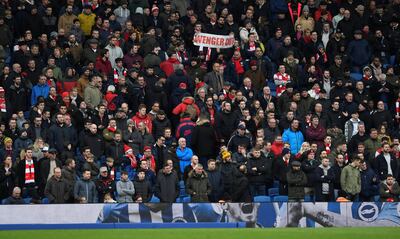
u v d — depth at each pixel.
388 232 99.88
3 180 112.69
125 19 149.38
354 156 116.94
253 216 106.38
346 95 134.62
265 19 152.62
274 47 146.25
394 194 115.88
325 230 101.69
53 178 108.94
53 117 123.06
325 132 126.50
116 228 103.44
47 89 129.75
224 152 114.94
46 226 102.56
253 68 138.12
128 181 111.19
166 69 137.88
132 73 133.88
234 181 114.56
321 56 147.88
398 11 159.62
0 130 118.31
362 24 155.38
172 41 141.00
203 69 138.50
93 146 119.56
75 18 142.50
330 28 156.00
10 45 143.25
